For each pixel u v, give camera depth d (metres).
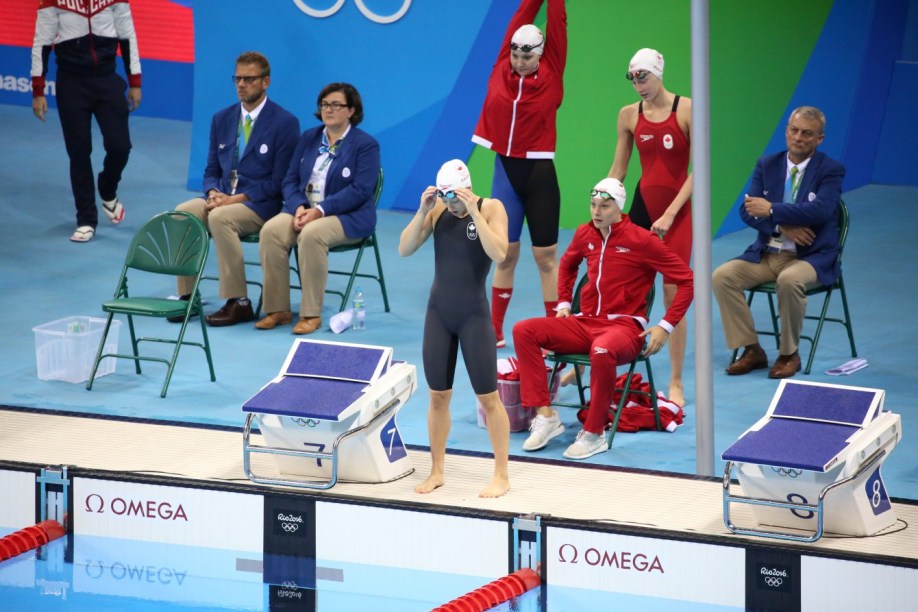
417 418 26.81
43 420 25.23
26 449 23.56
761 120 42.94
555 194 30.36
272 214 33.72
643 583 20.11
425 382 29.11
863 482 19.53
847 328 30.25
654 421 26.09
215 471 22.56
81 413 25.67
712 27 41.06
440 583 20.95
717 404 27.55
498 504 21.22
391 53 43.84
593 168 42.50
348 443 21.70
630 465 24.02
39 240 40.19
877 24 47.03
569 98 42.38
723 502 19.84
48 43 39.34
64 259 38.31
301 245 31.98
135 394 27.97
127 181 47.81
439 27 43.16
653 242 24.92
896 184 48.62
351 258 39.75
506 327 33.06
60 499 22.52
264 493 21.55
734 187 42.84
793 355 29.33
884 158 48.78
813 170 29.09
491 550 20.77
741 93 42.25
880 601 18.81
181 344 28.44
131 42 40.12
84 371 28.78
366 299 35.56
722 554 19.59
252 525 21.73
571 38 41.97
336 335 32.19
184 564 21.73
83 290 35.44
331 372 22.44
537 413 25.11
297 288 33.16
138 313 27.88
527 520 20.47
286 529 21.58
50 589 20.52
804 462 18.78
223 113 33.91
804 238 28.97
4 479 22.67
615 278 25.19
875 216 44.31
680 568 19.86
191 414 26.72
